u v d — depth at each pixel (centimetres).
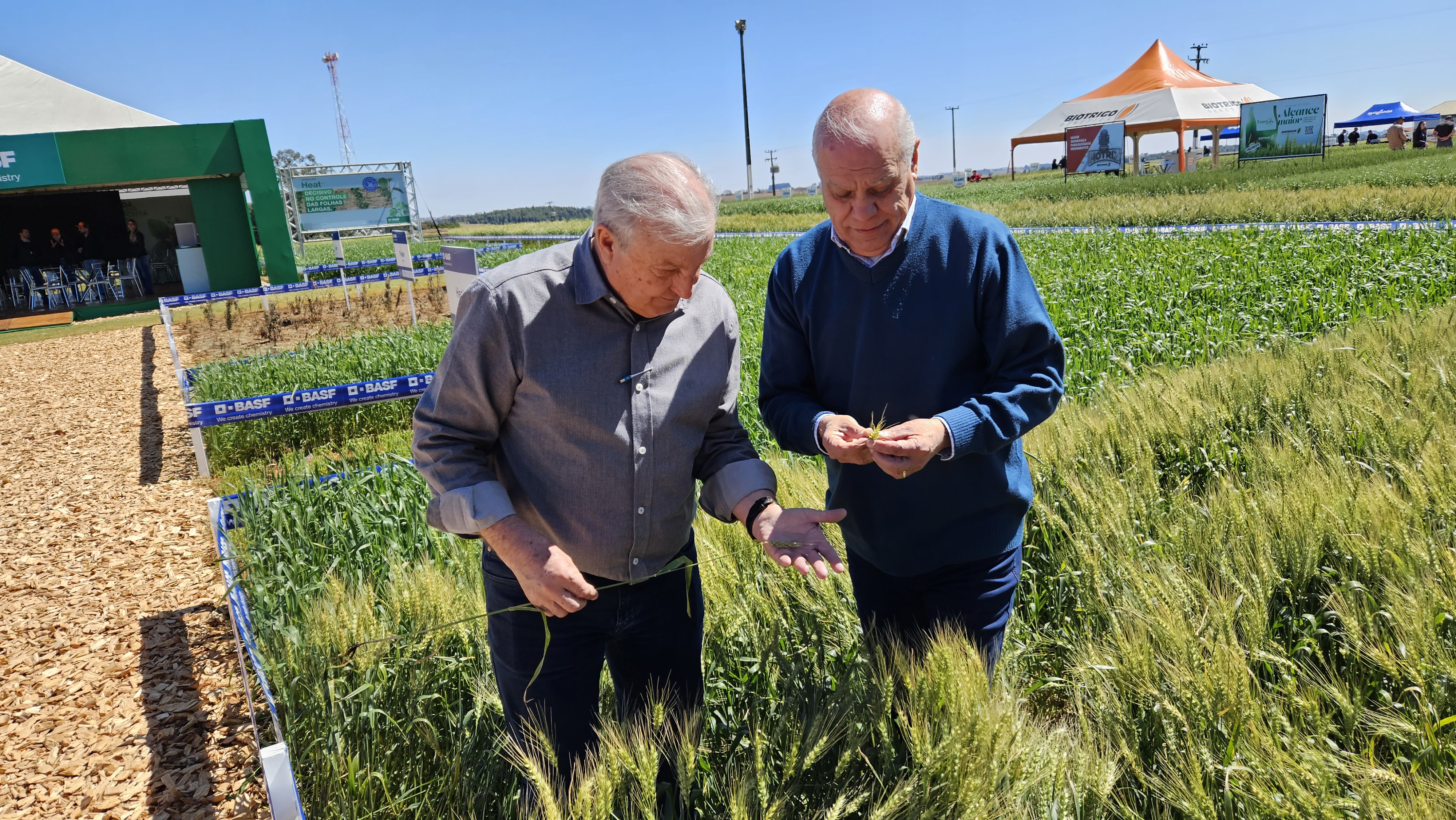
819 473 380
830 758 202
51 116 2038
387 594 318
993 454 217
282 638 282
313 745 228
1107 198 3012
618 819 179
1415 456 343
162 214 2438
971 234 209
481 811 217
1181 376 514
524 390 185
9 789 313
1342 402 403
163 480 678
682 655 218
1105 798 180
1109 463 369
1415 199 1953
